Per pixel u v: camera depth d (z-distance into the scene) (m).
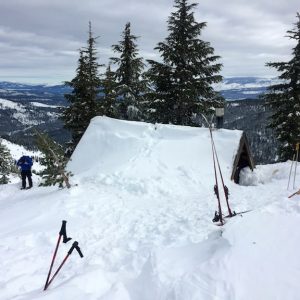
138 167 14.59
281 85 25.08
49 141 13.47
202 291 4.79
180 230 8.22
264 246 5.93
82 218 9.90
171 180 13.66
